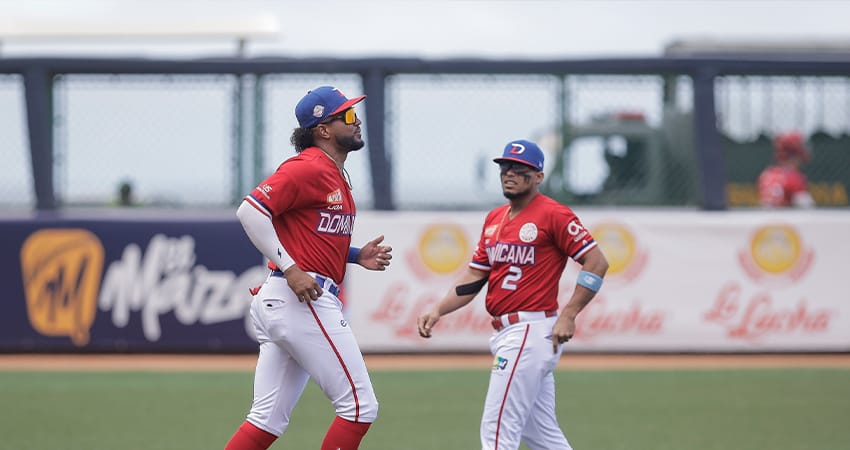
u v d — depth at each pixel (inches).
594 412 1256.8
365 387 756.6
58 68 1716.3
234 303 1718.8
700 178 1756.9
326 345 744.3
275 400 768.3
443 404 1310.3
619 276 1723.7
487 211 1734.7
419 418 1217.4
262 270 1724.9
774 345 1732.3
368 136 1718.8
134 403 1309.1
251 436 766.5
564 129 1744.6
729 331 1728.6
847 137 1797.5
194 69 1715.1
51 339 1721.2
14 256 1722.4
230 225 1726.1
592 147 1753.2
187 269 1722.4
